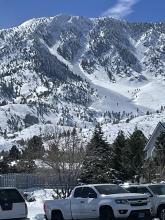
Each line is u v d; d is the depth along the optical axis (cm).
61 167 4056
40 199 4266
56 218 2495
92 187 2348
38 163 4778
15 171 6444
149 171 4444
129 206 2219
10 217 2103
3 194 2119
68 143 4181
